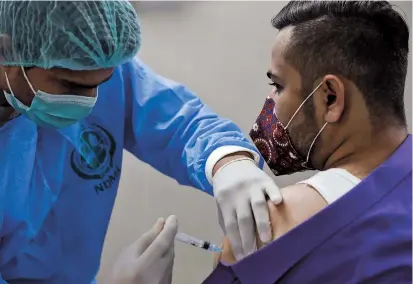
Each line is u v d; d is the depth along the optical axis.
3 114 1.16
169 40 1.96
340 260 0.74
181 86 1.44
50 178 1.24
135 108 1.39
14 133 1.16
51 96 1.04
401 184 0.78
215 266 0.97
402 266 0.73
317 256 0.75
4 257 1.19
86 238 1.32
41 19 0.95
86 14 0.96
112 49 1.00
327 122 0.84
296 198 0.83
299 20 0.87
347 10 0.83
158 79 1.43
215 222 2.01
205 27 1.91
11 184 1.15
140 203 2.11
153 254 1.05
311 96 0.85
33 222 1.21
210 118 1.37
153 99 1.38
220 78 1.91
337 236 0.75
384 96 0.82
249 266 0.79
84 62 0.98
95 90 1.13
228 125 1.34
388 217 0.75
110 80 1.34
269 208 0.87
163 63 1.98
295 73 0.86
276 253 0.77
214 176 1.15
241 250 0.93
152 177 2.08
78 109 1.09
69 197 1.28
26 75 1.01
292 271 0.76
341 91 0.82
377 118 0.83
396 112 0.85
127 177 2.12
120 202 2.13
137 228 2.12
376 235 0.74
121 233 2.15
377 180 0.78
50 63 0.97
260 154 1.12
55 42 0.96
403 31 0.85
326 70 0.82
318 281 0.75
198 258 2.05
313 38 0.83
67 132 1.25
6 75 1.03
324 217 0.76
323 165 0.90
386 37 0.83
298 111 0.87
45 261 1.25
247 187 1.03
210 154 1.22
